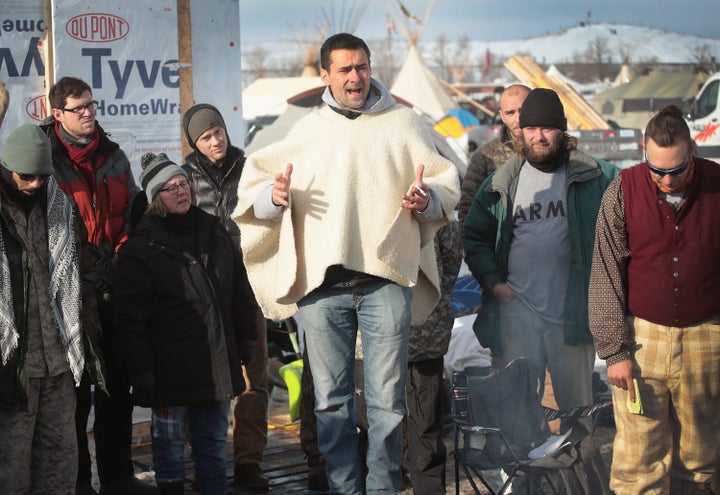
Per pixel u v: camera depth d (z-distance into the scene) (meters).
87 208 4.96
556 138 4.79
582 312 4.74
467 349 6.36
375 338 4.02
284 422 6.42
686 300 4.04
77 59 5.99
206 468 4.69
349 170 3.95
